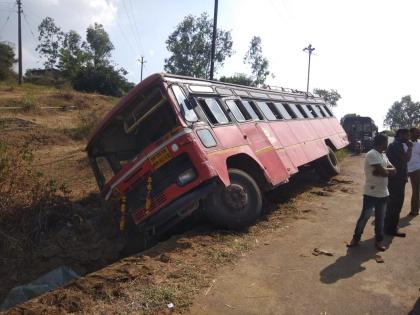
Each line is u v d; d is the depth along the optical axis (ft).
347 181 43.78
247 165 28.63
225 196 25.41
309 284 18.06
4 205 28.58
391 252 21.84
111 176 28.22
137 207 25.18
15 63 188.55
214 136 25.70
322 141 47.78
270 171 29.89
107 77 163.63
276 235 24.93
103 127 27.07
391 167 22.89
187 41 152.05
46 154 58.13
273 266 20.04
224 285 17.93
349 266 19.99
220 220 25.08
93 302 16.22
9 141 59.98
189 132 23.73
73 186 40.63
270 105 39.40
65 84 160.25
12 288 22.48
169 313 15.57
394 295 16.98
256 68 157.38
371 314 15.56
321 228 26.32
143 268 19.27
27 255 25.61
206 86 29.58
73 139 71.72
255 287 17.76
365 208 22.48
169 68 156.56
